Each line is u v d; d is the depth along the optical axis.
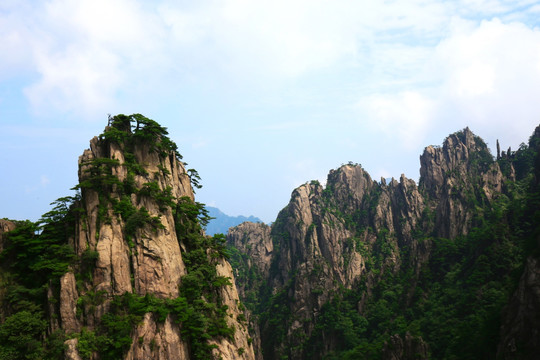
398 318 163.00
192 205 112.31
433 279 174.50
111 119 104.94
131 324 83.69
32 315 82.88
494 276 143.88
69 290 85.00
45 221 93.44
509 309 96.38
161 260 93.88
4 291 85.00
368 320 182.00
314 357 182.12
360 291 199.25
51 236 92.25
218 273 113.00
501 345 91.88
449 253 178.12
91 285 87.06
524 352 84.88
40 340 82.06
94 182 95.25
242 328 109.62
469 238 179.25
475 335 111.69
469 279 149.50
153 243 94.31
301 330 193.12
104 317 83.69
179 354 86.44
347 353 152.75
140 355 82.06
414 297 171.75
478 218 195.00
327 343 182.38
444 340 127.12
